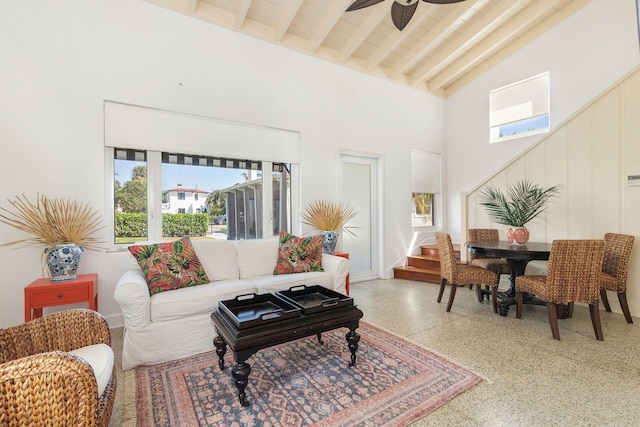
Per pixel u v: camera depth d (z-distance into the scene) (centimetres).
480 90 554
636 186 323
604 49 411
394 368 214
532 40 480
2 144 263
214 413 168
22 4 269
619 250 298
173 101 334
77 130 290
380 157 515
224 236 377
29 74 272
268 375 206
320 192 444
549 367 213
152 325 227
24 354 138
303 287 249
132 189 322
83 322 152
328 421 160
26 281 271
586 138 360
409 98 554
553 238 389
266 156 398
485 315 326
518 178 420
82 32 291
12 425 93
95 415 104
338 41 443
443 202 607
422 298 395
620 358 225
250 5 365
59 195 283
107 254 301
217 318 203
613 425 155
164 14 330
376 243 523
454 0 281
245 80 380
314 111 439
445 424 157
